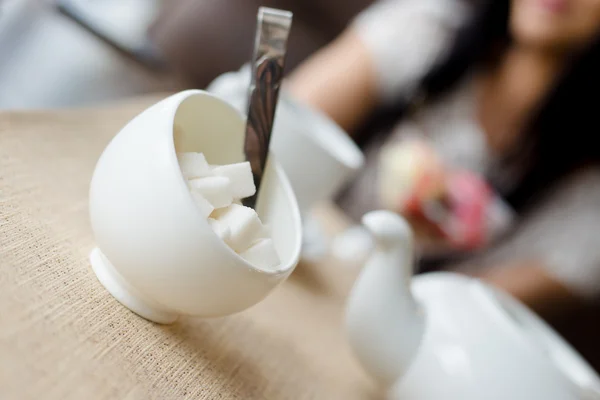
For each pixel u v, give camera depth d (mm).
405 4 1053
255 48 309
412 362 354
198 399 276
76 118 427
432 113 1014
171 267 263
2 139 346
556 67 894
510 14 921
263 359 341
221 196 283
